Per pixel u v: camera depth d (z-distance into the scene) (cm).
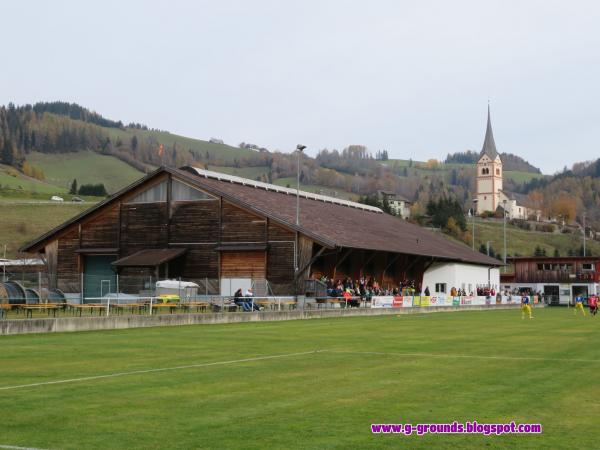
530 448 967
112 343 2409
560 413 1184
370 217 7844
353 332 3042
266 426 1077
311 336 2786
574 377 1592
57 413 1165
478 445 980
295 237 5288
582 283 9850
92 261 5969
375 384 1482
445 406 1239
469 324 3778
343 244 5250
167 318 3472
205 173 5903
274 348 2253
